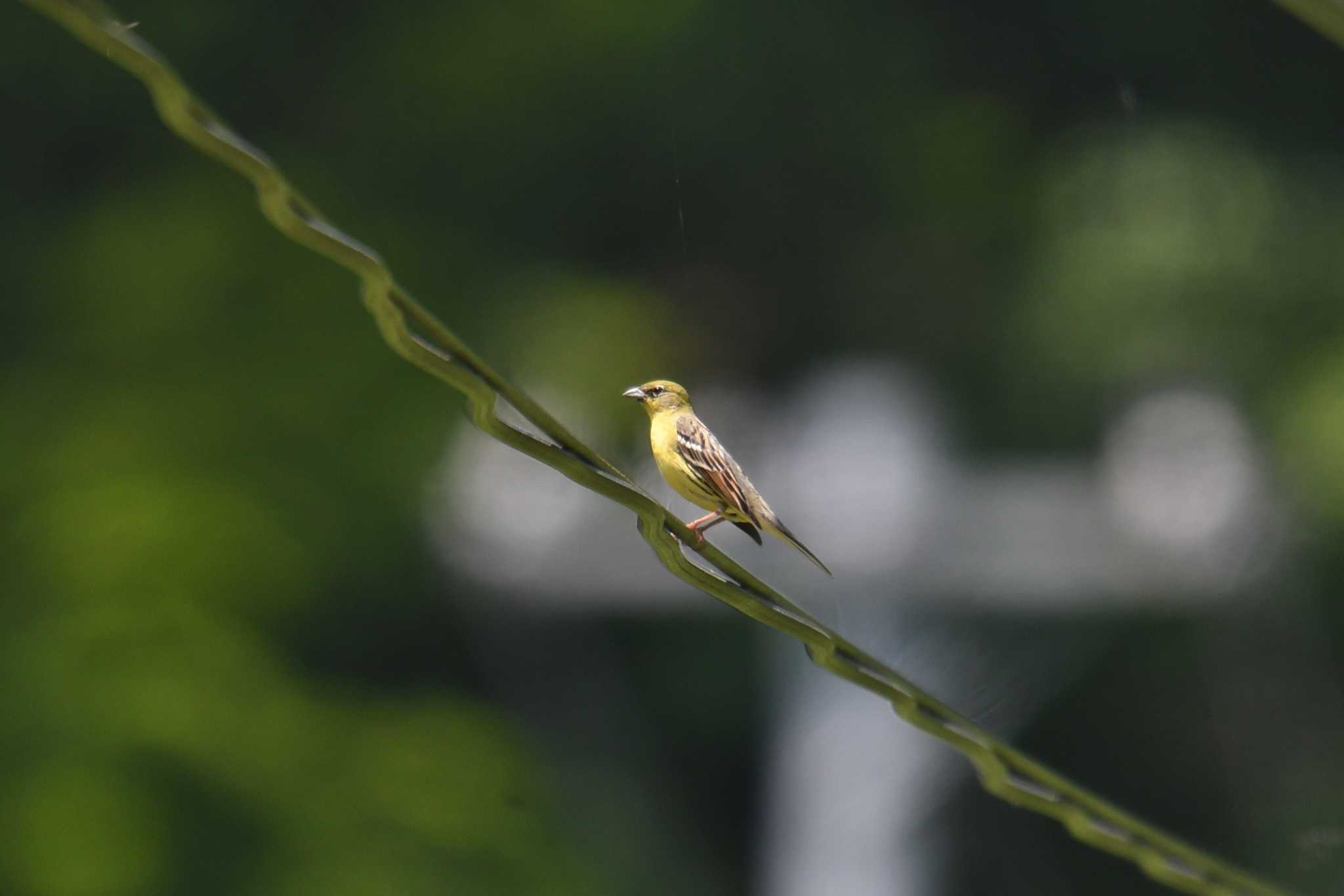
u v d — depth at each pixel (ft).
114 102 60.03
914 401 67.77
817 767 56.95
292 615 47.44
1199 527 58.03
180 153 54.80
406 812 43.88
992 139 76.13
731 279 75.41
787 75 74.54
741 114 74.33
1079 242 70.74
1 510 44.16
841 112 75.82
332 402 48.80
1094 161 72.79
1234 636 58.59
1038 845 58.70
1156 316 67.62
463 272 61.93
